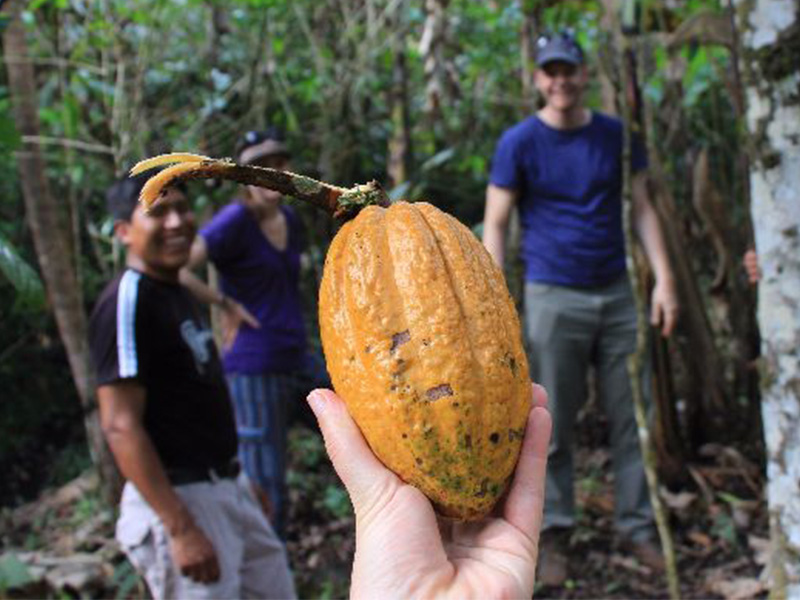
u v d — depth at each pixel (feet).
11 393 13.19
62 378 13.79
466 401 2.19
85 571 9.05
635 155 8.24
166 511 5.08
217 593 5.35
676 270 10.79
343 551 9.47
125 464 5.07
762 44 4.67
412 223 2.37
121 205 5.42
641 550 8.55
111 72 11.49
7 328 13.07
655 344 10.26
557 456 8.36
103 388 5.13
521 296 11.02
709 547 8.79
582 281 8.17
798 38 4.53
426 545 2.22
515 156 8.10
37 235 8.75
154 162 2.30
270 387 8.34
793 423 4.71
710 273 12.98
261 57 13.05
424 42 11.59
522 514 2.37
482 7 13.50
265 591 6.07
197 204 11.93
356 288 2.31
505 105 14.35
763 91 4.71
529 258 8.43
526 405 2.32
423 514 2.24
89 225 11.16
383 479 2.28
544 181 8.12
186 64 13.35
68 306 8.88
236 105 13.65
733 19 4.96
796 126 4.58
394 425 2.22
